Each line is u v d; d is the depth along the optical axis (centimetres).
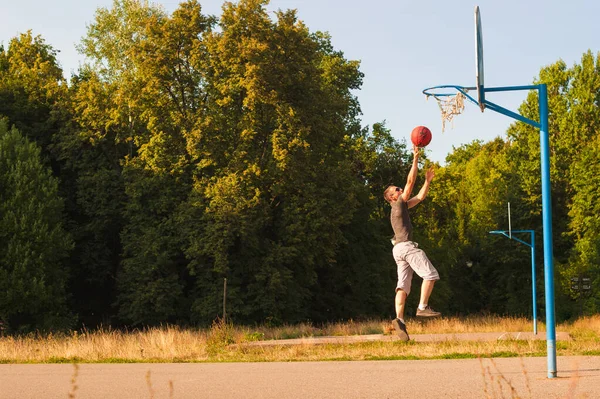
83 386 1032
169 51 3778
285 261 3753
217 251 3488
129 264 3691
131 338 1952
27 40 4484
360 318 4541
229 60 3644
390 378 1057
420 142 1204
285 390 954
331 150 4328
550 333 1027
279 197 3931
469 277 6378
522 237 6016
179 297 3794
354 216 4716
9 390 998
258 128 3750
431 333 2641
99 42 4831
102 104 3994
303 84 3781
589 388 899
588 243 5538
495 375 1057
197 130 3603
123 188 3959
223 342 1897
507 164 7012
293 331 2773
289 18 3803
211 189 3566
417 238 5831
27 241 3338
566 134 6181
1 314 3319
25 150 3531
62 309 3556
